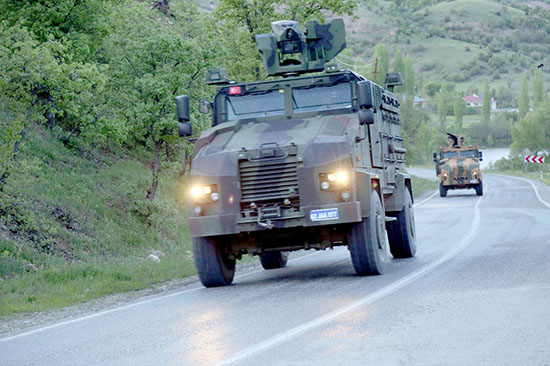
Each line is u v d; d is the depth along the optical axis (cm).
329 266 2284
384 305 1309
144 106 3434
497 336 990
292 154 1728
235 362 922
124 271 2350
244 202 1741
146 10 3647
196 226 1756
